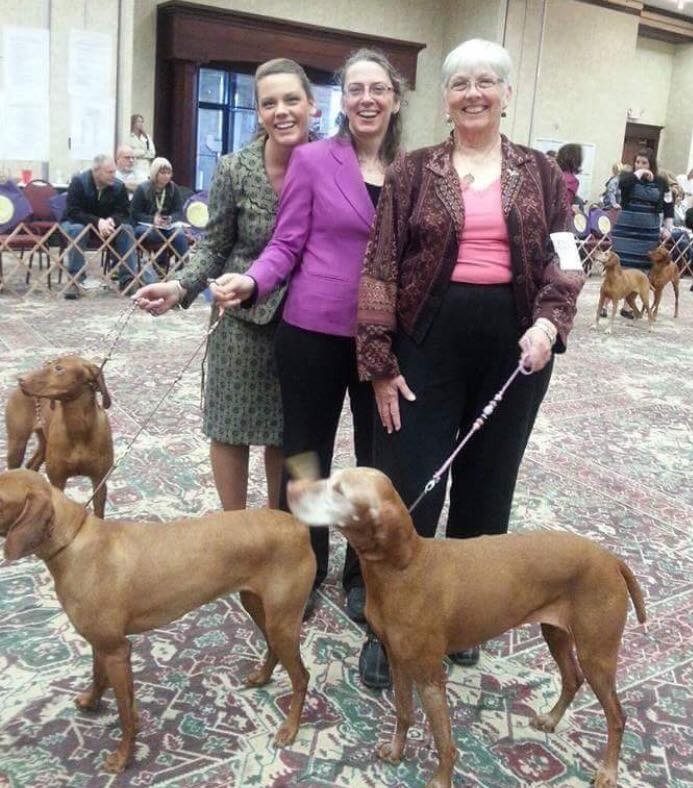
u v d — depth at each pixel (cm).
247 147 303
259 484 433
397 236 254
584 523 413
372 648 273
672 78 2081
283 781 227
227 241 310
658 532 407
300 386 289
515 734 253
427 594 208
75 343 704
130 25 1165
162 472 437
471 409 268
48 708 251
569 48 1692
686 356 834
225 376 312
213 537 225
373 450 282
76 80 1141
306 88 290
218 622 306
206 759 234
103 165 932
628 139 2086
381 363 256
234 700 261
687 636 315
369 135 274
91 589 211
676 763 244
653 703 272
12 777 222
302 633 301
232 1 1434
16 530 202
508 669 288
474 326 249
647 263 1098
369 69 267
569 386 682
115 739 239
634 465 504
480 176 249
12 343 690
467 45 243
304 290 281
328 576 344
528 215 244
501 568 217
